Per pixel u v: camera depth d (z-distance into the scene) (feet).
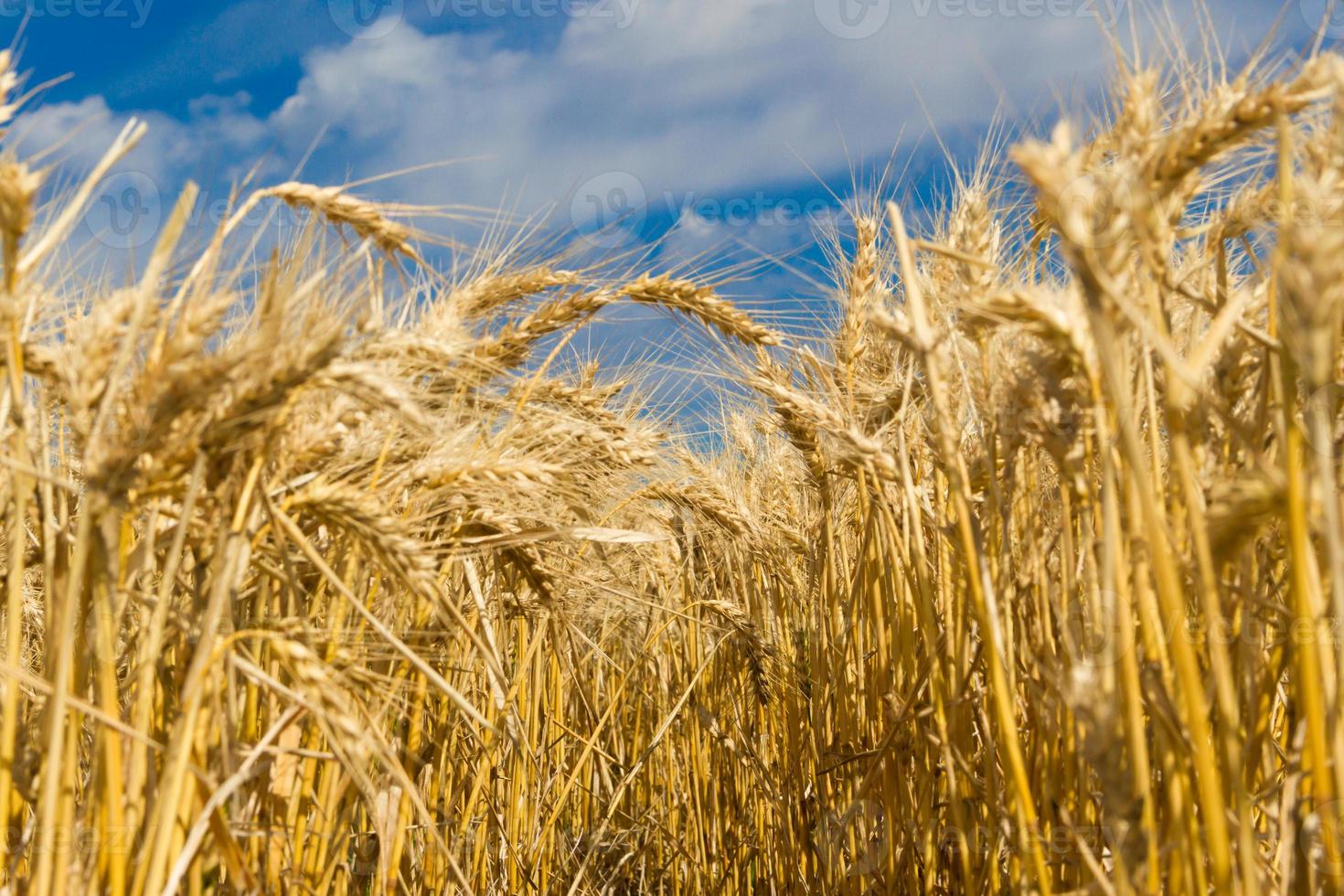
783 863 14.97
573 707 16.39
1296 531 4.92
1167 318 6.78
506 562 11.98
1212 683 6.73
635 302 12.32
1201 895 6.01
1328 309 4.35
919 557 8.92
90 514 6.02
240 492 7.27
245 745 7.70
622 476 12.86
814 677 13.89
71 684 6.81
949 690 9.73
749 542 15.53
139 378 6.40
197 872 7.27
